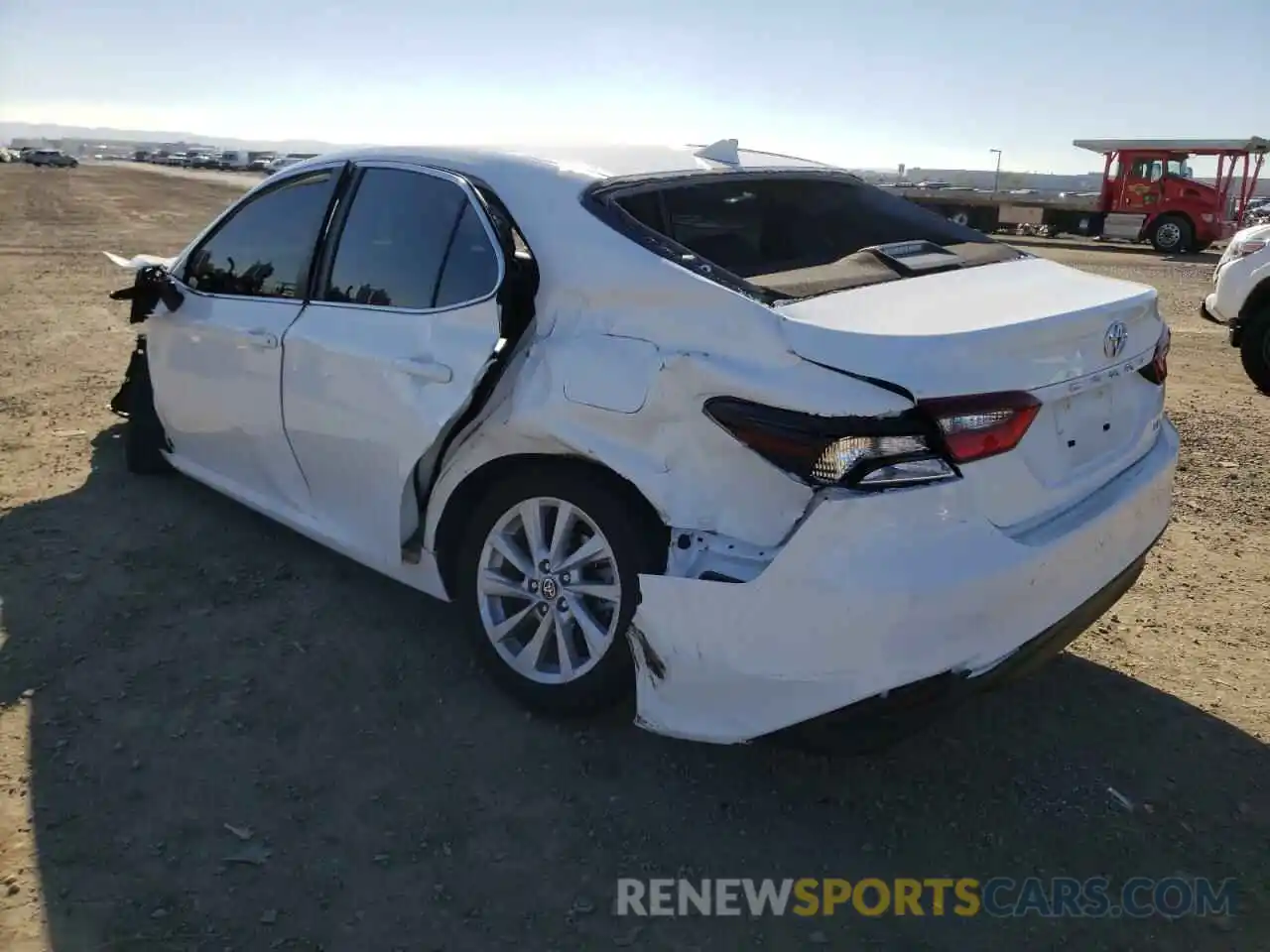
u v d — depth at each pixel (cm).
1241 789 306
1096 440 303
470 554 332
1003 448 261
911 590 246
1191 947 250
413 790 294
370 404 348
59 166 8944
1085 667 372
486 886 261
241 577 415
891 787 305
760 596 258
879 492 248
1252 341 800
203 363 430
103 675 344
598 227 308
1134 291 321
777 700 263
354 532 373
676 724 279
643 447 279
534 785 299
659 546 288
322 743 314
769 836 283
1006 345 262
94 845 268
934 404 249
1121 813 296
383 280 360
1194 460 606
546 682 321
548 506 312
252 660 356
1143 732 333
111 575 413
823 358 255
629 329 288
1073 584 283
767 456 257
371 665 356
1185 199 2697
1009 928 254
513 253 321
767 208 355
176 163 11081
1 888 252
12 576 409
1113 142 2806
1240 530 500
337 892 256
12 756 302
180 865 262
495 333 316
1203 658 378
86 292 1207
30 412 634
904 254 341
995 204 3134
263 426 402
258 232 419
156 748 308
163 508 482
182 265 454
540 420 296
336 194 388
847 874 271
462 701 337
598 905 256
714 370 265
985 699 351
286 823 279
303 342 375
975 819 292
